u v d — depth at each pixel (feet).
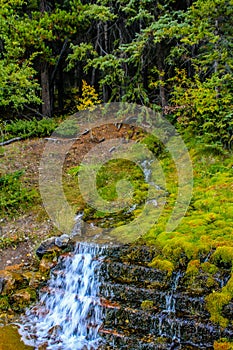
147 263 15.85
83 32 35.63
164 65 30.35
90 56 34.63
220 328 12.57
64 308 15.72
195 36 24.00
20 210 22.52
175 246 15.69
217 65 24.22
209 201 19.34
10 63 27.02
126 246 17.10
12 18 30.14
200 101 23.30
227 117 22.34
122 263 16.08
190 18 25.18
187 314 13.44
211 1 22.79
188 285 14.24
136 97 30.68
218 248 14.69
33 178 25.86
